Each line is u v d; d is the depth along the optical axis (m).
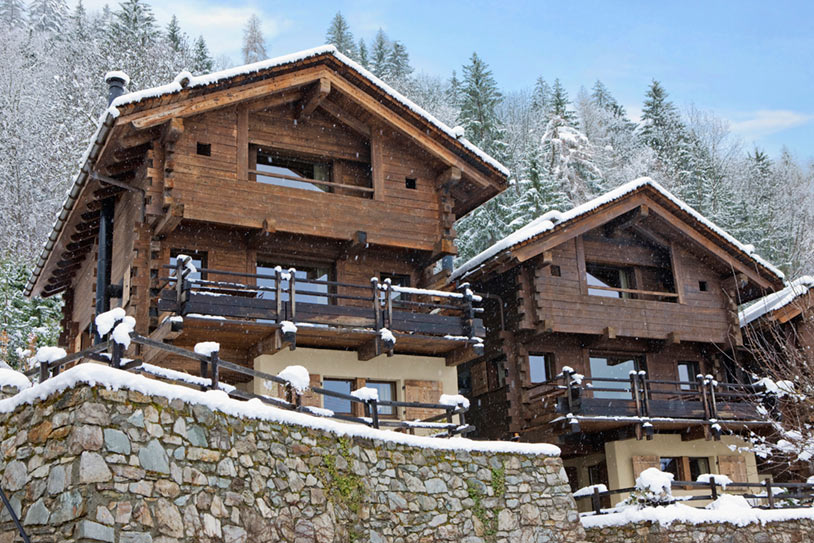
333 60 17.19
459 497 12.33
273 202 16.75
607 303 21.02
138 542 7.84
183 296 14.47
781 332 22.92
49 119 32.94
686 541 14.73
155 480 8.24
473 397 22.06
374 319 16.34
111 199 17.73
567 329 20.28
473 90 36.62
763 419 20.83
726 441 22.23
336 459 10.95
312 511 10.23
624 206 21.02
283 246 17.33
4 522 8.29
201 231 16.66
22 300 23.94
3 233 29.05
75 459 7.75
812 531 16.25
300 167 18.41
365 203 17.75
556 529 13.21
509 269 20.56
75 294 22.11
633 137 54.78
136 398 8.38
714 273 22.95
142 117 15.19
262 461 9.75
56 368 9.22
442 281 18.39
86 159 15.90
